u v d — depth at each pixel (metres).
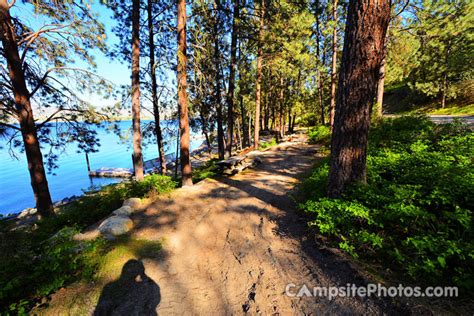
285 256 3.12
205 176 8.78
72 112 8.22
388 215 2.86
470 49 19.84
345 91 3.75
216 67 10.20
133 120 9.30
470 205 2.93
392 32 11.27
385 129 8.91
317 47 17.75
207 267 3.16
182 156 7.07
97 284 2.82
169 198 6.12
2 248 3.00
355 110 3.69
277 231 3.86
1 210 14.77
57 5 6.64
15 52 6.16
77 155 36.62
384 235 2.84
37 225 5.17
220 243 3.74
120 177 22.41
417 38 12.34
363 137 3.77
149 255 3.47
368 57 3.48
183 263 3.28
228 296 2.58
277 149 13.09
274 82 16.91
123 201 6.04
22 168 26.67
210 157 19.11
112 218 4.56
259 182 7.03
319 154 10.20
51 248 3.06
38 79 7.45
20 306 2.37
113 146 46.81
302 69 14.15
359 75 3.58
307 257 2.99
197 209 5.23
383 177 4.68
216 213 4.93
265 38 10.81
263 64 12.66
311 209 3.57
